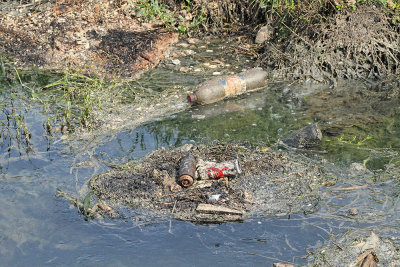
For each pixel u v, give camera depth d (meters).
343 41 7.04
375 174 4.81
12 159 5.18
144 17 8.04
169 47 7.61
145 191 4.59
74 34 7.51
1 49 7.61
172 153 5.14
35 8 8.17
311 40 7.16
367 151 5.20
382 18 7.23
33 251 3.96
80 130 5.69
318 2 7.38
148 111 6.06
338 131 5.59
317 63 6.91
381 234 4.06
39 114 6.01
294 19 7.44
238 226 4.16
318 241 3.99
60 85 6.66
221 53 7.55
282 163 4.97
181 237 4.05
